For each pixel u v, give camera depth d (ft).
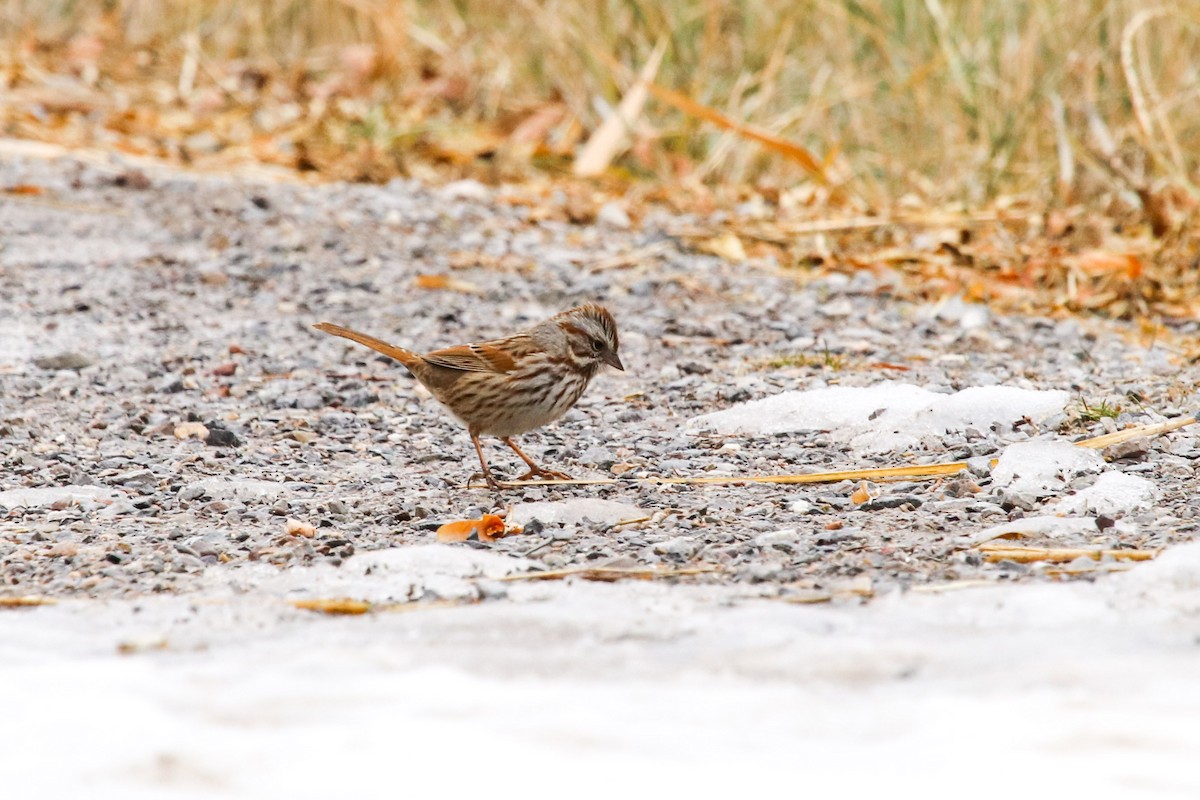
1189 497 29.71
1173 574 23.93
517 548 28.04
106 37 91.15
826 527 29.04
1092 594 23.40
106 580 26.35
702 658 20.74
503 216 61.11
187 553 28.12
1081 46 65.82
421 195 63.62
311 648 21.68
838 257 55.77
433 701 19.26
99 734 18.38
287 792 16.65
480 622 22.67
